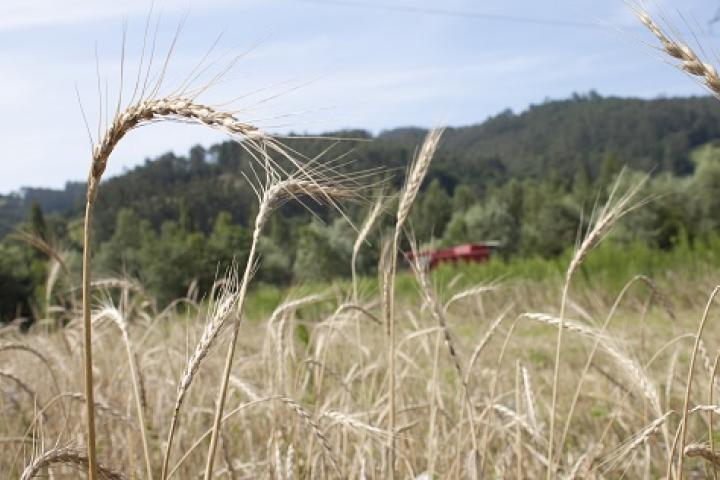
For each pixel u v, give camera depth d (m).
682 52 2.10
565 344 9.17
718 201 56.44
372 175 2.14
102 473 2.46
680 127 197.12
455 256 27.36
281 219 57.50
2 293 28.36
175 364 6.05
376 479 4.11
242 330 10.38
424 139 3.53
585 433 5.70
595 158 191.00
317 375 4.77
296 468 3.77
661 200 53.12
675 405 5.35
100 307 3.33
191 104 1.92
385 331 3.84
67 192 137.12
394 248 3.60
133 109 1.98
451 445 4.50
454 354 3.40
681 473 2.90
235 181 113.88
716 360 2.97
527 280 19.92
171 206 117.69
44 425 4.29
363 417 4.51
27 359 7.16
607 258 21.86
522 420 3.83
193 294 6.49
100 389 5.58
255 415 5.38
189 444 4.91
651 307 16.14
